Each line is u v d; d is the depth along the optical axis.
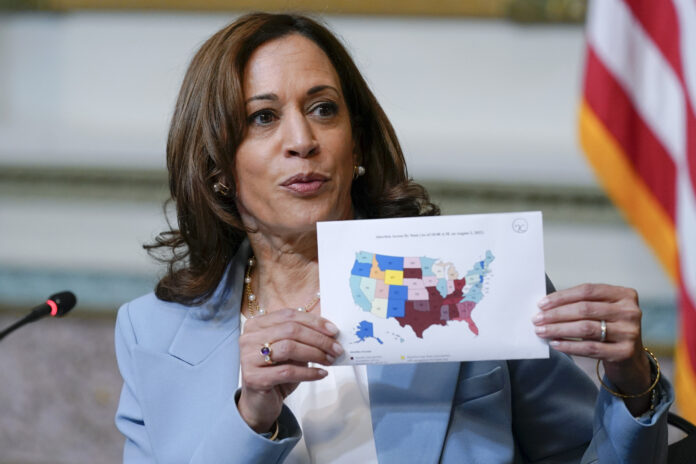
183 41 8.85
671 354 8.36
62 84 9.02
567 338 3.35
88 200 9.08
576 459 3.94
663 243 7.15
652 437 3.40
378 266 3.40
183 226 4.12
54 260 9.15
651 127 7.11
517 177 8.52
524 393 3.95
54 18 8.95
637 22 7.13
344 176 3.82
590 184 8.45
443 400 3.74
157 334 4.09
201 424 3.78
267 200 3.77
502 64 8.48
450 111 8.59
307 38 3.89
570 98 8.43
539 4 8.34
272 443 3.40
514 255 3.36
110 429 9.08
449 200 8.59
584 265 8.50
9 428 9.16
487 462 3.62
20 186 9.12
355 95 4.09
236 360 3.91
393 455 3.62
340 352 3.35
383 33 8.59
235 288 4.13
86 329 9.13
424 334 3.35
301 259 4.00
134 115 8.99
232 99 3.73
